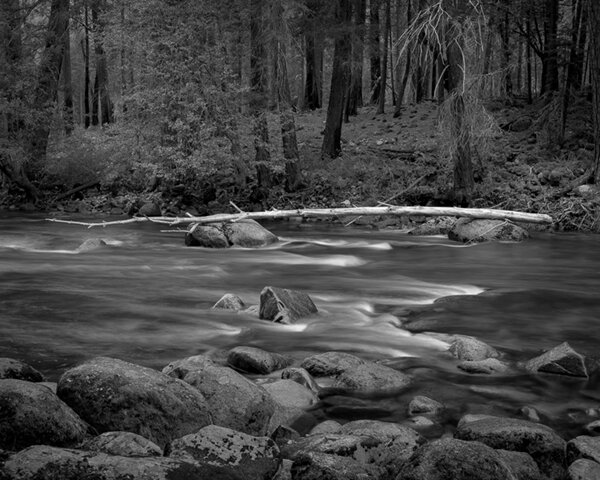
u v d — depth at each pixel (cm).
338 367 606
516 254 1416
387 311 877
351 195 2106
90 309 846
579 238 1639
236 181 2238
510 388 585
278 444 441
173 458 352
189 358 580
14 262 1249
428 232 1755
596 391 580
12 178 2308
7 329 741
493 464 345
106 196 2352
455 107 1681
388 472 396
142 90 2086
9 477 318
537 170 2050
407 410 529
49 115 2386
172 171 2061
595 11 1800
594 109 1853
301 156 2400
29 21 2542
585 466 390
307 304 847
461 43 1728
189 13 2039
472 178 1916
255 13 1972
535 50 2655
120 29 2055
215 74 2025
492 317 851
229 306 857
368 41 2356
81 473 324
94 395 430
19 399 392
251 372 609
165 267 1212
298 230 1845
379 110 3203
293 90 3812
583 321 837
